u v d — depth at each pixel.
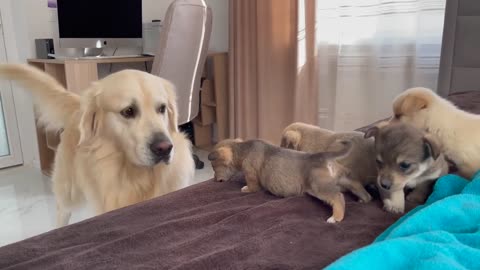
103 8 3.07
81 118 1.35
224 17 3.49
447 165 0.91
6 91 3.18
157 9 3.71
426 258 0.50
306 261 0.60
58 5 2.87
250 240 0.65
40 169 3.20
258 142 0.91
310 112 2.90
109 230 0.73
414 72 2.49
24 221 2.25
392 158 0.79
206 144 3.70
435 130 0.98
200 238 0.68
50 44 2.99
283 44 2.96
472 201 0.67
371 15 2.55
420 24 2.40
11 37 3.13
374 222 0.74
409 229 0.60
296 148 1.00
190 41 2.55
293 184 0.82
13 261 0.63
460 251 0.52
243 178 0.99
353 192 0.86
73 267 0.59
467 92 2.16
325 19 2.77
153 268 0.58
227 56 3.37
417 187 0.85
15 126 3.28
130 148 1.33
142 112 1.35
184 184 1.51
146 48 3.33
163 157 1.33
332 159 0.80
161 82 1.47
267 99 3.12
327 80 2.88
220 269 0.57
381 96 2.62
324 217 0.75
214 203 0.84
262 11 2.97
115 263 0.60
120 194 1.37
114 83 1.35
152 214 0.81
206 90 3.47
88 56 2.99
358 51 2.66
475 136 0.92
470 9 2.24
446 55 2.33
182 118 2.75
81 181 1.42
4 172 3.19
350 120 2.79
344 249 0.64
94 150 1.36
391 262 0.51
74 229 0.74
